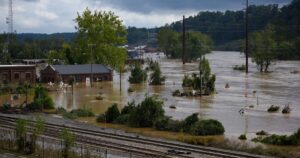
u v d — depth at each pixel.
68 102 93.81
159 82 129.25
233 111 81.00
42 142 50.16
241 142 53.62
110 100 96.62
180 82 135.12
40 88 86.44
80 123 67.12
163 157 44.81
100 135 56.34
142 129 63.09
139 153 46.72
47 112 78.69
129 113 68.00
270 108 81.50
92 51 145.88
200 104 90.25
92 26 151.25
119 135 56.22
